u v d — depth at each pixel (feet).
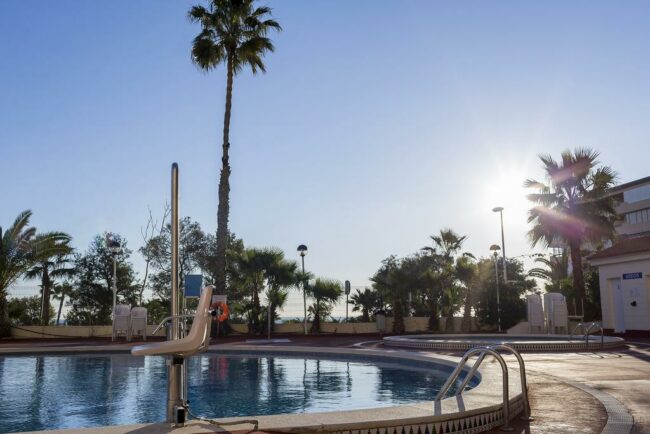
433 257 121.19
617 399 24.56
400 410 17.61
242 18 93.30
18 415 24.58
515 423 19.58
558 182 91.56
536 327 83.15
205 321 14.90
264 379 36.81
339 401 28.17
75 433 14.32
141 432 14.43
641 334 78.28
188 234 124.57
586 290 96.78
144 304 110.22
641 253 79.87
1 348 56.03
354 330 96.17
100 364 47.91
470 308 100.94
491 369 33.17
